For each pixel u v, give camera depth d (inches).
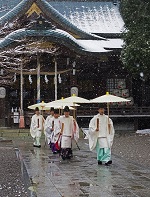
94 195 337.1
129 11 1093.1
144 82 1359.5
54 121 669.3
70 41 1162.6
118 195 336.8
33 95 1365.7
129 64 1075.9
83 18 1528.1
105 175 440.8
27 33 1102.4
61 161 567.5
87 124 1252.5
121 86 1343.5
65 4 1587.1
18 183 392.5
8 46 1099.9
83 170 478.6
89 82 1332.4
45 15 1234.6
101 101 549.6
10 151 701.9
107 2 1617.9
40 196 333.7
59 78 1206.9
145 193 344.5
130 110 1257.4
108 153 526.6
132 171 469.4
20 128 1118.4
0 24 1210.0
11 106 1357.0
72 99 740.7
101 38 1343.5
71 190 358.3
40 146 788.0
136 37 1055.6
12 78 1285.7
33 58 1186.6
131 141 880.9
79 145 836.0
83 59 1230.9
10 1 1536.7
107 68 1328.7
